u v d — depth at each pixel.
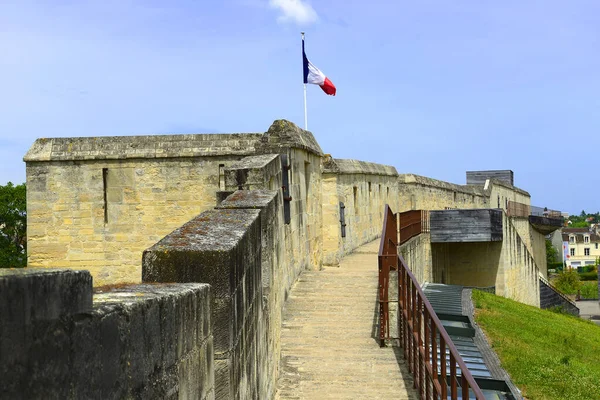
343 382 8.72
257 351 6.34
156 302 3.04
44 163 15.38
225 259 4.43
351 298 12.16
